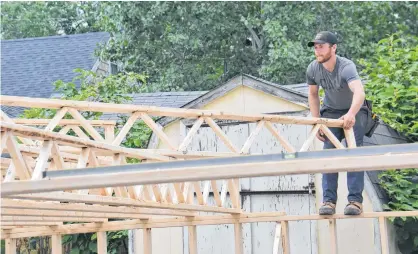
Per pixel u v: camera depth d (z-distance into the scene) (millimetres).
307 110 22250
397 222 20969
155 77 42719
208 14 41844
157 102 30797
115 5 40969
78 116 12898
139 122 26781
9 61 47031
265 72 40531
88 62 45656
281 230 18125
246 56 43375
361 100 15984
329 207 17109
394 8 44031
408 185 20953
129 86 30641
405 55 24031
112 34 42000
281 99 22625
